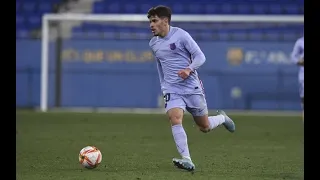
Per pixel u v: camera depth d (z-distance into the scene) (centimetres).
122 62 9538
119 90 9538
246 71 9425
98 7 10912
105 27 10219
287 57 9400
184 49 3005
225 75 9431
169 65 3019
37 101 9569
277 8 10844
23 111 8919
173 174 2927
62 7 10931
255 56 9425
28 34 10344
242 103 9400
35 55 9550
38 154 3869
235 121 7369
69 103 9556
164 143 4728
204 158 3722
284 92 9381
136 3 10938
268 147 4491
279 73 9394
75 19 9369
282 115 8600
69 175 2884
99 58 9538
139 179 2738
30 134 5434
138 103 9531
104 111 9144
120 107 9531
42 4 10950
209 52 9444
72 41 9569
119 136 5303
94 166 3105
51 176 2850
